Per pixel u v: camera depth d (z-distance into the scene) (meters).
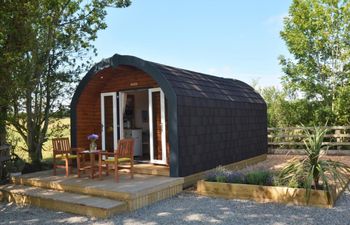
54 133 13.08
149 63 8.21
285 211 5.98
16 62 8.30
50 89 12.32
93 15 12.66
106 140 10.41
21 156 12.89
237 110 10.77
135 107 12.12
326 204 6.19
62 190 7.54
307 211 5.94
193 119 8.34
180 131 7.84
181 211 6.19
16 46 8.22
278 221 5.43
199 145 8.54
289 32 16.56
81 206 6.27
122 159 7.67
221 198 7.12
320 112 15.58
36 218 6.22
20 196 7.49
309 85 16.25
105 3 12.86
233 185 7.09
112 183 7.34
